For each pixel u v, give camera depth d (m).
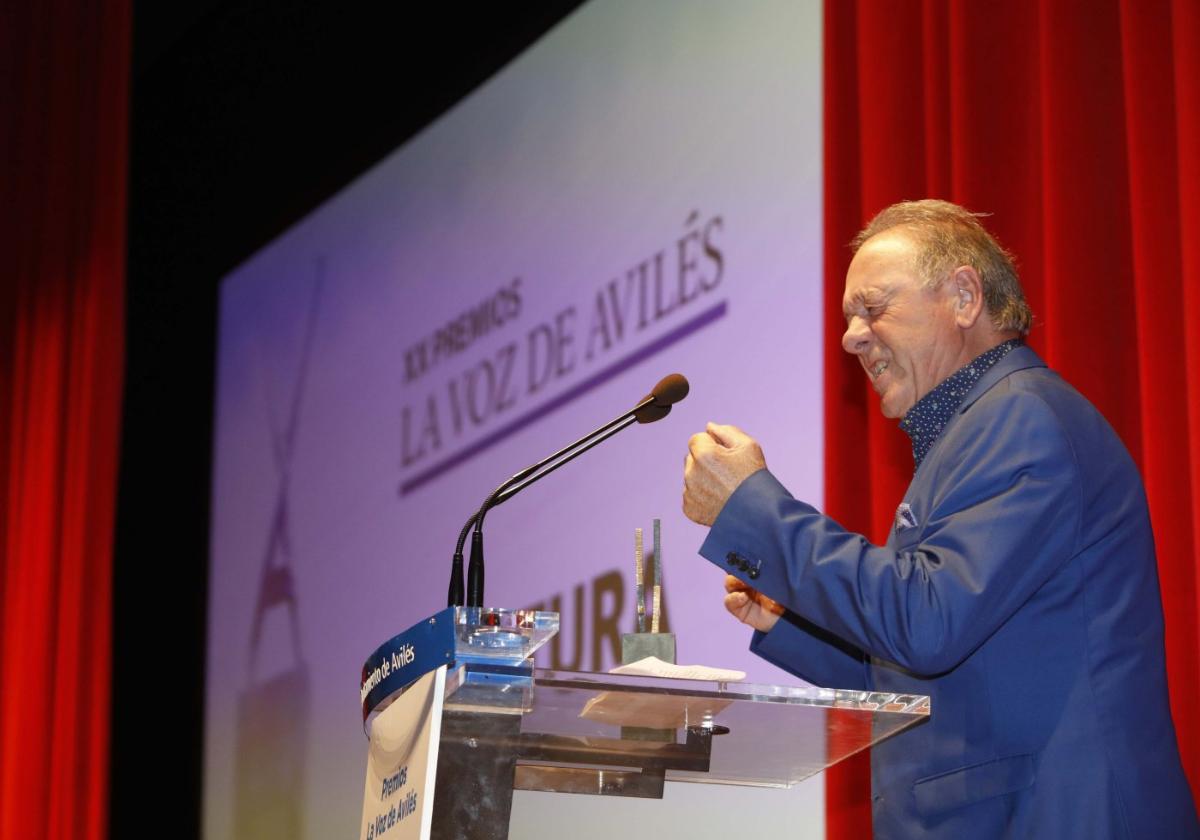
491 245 3.96
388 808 1.40
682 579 3.19
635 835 3.13
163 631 5.04
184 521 5.04
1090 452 1.69
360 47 4.62
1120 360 2.45
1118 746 1.59
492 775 1.37
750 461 1.77
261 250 4.92
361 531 4.21
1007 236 2.63
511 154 3.95
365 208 4.48
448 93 4.23
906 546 1.73
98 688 4.91
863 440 2.80
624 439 3.41
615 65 3.67
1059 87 2.54
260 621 4.55
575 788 1.72
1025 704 1.62
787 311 3.09
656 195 3.47
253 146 5.05
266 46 5.11
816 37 3.15
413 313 4.19
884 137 2.83
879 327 1.90
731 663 3.06
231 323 4.99
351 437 4.33
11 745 5.17
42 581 5.12
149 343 5.40
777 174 3.17
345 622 4.20
